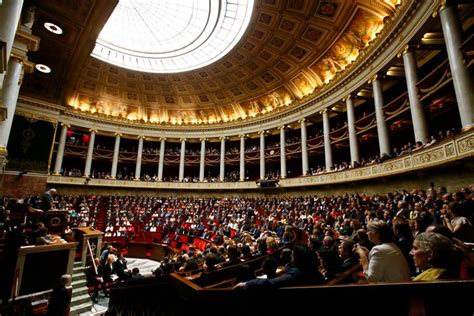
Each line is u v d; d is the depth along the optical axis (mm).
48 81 16125
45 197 9336
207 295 2141
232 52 20516
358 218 8648
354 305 1421
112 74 23906
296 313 1637
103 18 10508
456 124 11992
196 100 27047
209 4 18453
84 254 9820
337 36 15969
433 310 1172
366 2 13141
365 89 15953
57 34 11523
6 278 6035
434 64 12867
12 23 5652
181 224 17766
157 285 3045
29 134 17562
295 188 20234
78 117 25000
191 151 29266
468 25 10508
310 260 2221
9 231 6613
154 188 26562
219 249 7426
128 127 27359
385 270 2246
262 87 23312
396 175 11672
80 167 26969
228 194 25266
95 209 20828
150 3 20484
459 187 8875
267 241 5133
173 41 22516
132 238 17188
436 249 1509
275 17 16641
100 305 8570
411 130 14750
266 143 26469
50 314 4699
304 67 19484
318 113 19734
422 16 10367
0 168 9766
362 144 18078
